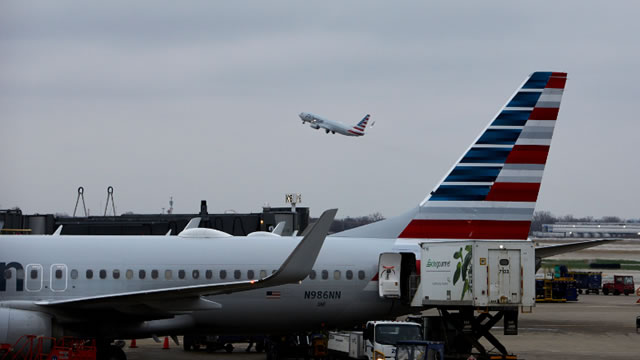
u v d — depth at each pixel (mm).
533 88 126062
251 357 126812
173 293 101625
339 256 119812
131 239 115938
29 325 101812
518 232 125250
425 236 124625
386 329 107625
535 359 122688
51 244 112688
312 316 118750
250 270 115625
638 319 162625
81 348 103875
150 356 127438
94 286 111125
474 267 108062
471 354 114000
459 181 125375
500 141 125750
